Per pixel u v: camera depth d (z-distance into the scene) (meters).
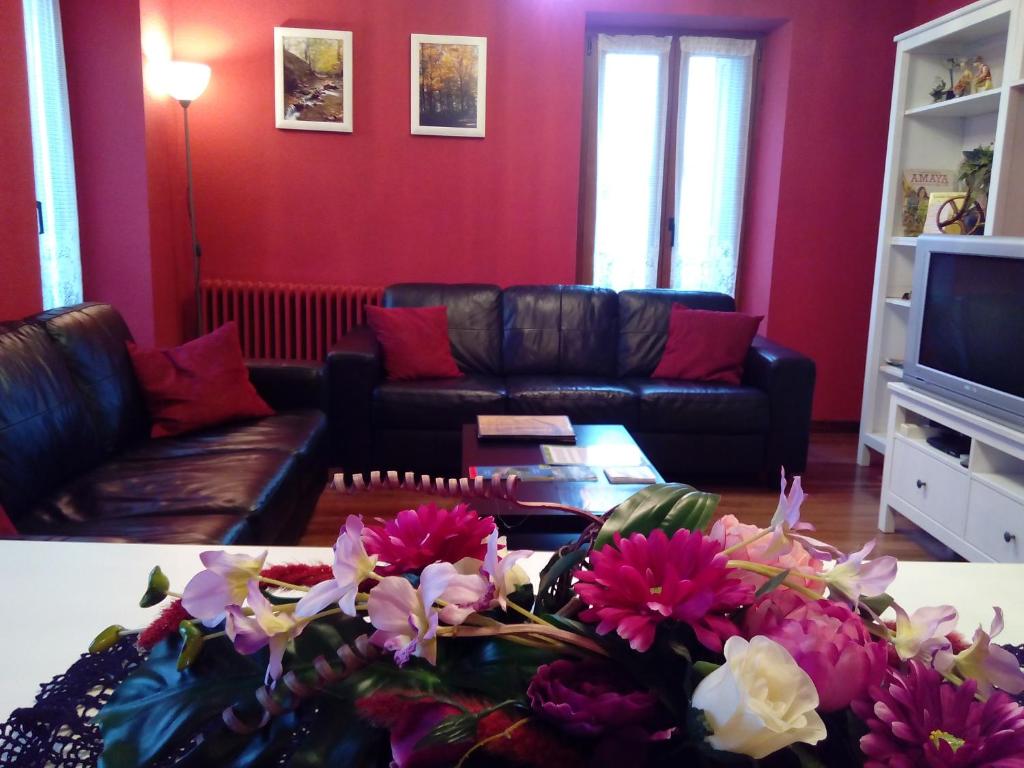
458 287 4.36
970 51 4.05
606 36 4.87
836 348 5.03
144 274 4.12
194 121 4.50
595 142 4.96
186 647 0.54
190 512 2.16
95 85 3.97
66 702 0.70
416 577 0.57
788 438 3.87
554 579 0.59
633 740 0.47
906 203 4.20
